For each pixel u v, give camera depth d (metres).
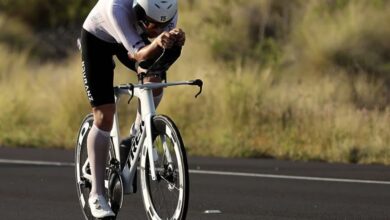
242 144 31.16
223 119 33.31
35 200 21.94
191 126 33.50
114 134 16.97
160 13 15.45
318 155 29.97
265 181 25.02
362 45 42.59
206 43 44.56
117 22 15.60
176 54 15.25
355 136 31.11
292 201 21.81
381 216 19.91
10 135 34.78
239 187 23.98
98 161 16.75
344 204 21.39
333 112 33.06
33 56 51.75
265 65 42.81
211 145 31.58
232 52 44.44
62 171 26.83
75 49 51.12
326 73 41.44
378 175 26.11
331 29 43.75
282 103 34.50
